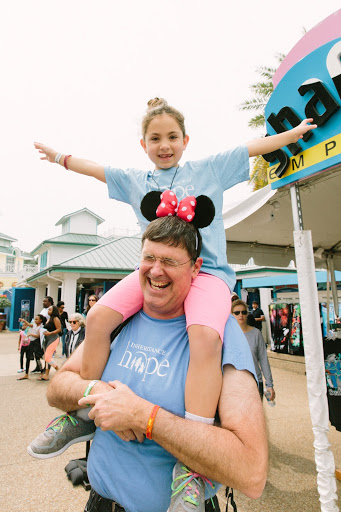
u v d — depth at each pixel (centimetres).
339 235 451
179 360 117
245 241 473
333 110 174
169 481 109
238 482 91
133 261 1378
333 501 184
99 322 125
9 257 4041
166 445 98
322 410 193
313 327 200
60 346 1348
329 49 176
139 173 166
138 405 103
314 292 204
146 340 125
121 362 125
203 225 125
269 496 297
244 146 162
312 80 184
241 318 424
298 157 203
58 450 128
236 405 102
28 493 304
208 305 113
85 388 119
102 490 118
